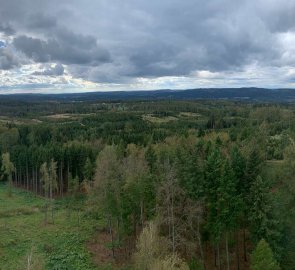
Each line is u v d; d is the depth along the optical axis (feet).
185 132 472.03
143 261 120.06
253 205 149.18
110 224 196.03
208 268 162.40
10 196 330.34
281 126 501.97
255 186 148.36
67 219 245.04
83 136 527.40
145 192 171.63
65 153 357.61
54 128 588.50
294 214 152.97
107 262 179.01
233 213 150.41
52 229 222.28
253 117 648.79
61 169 351.05
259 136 331.16
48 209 278.26
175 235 154.61
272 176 175.01
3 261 172.45
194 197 155.94
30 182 388.98
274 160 292.40
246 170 161.48
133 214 183.11
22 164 387.55
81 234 214.07
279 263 142.10
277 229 146.30
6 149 439.22
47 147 394.11
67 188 356.79
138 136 474.90
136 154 319.47
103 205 190.90
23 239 203.21
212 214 153.99
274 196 156.46
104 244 200.13
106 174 188.96
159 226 152.56
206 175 158.10
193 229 156.97
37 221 239.30
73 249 191.83
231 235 167.43
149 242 123.03
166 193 153.48
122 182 182.19
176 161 170.81
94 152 364.17
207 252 174.09
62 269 167.84
